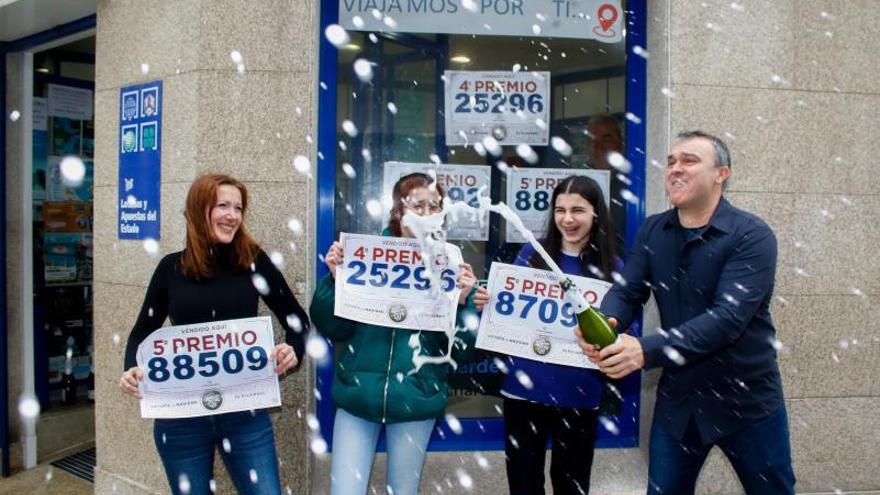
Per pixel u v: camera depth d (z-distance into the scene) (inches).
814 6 162.2
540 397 117.6
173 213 155.2
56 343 238.5
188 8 152.2
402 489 114.6
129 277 162.7
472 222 171.6
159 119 156.3
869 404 164.2
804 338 162.4
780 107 161.8
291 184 153.1
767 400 104.0
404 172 170.4
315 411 158.7
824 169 163.2
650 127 167.8
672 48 158.6
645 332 166.7
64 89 235.8
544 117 172.6
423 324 113.5
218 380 108.2
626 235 170.7
